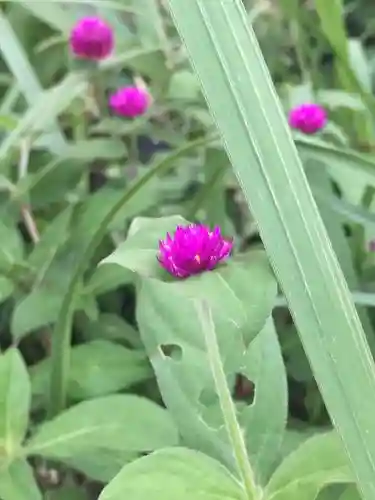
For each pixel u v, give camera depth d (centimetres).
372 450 13
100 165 37
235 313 15
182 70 38
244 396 27
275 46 45
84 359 26
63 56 43
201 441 21
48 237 30
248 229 34
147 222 17
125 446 21
